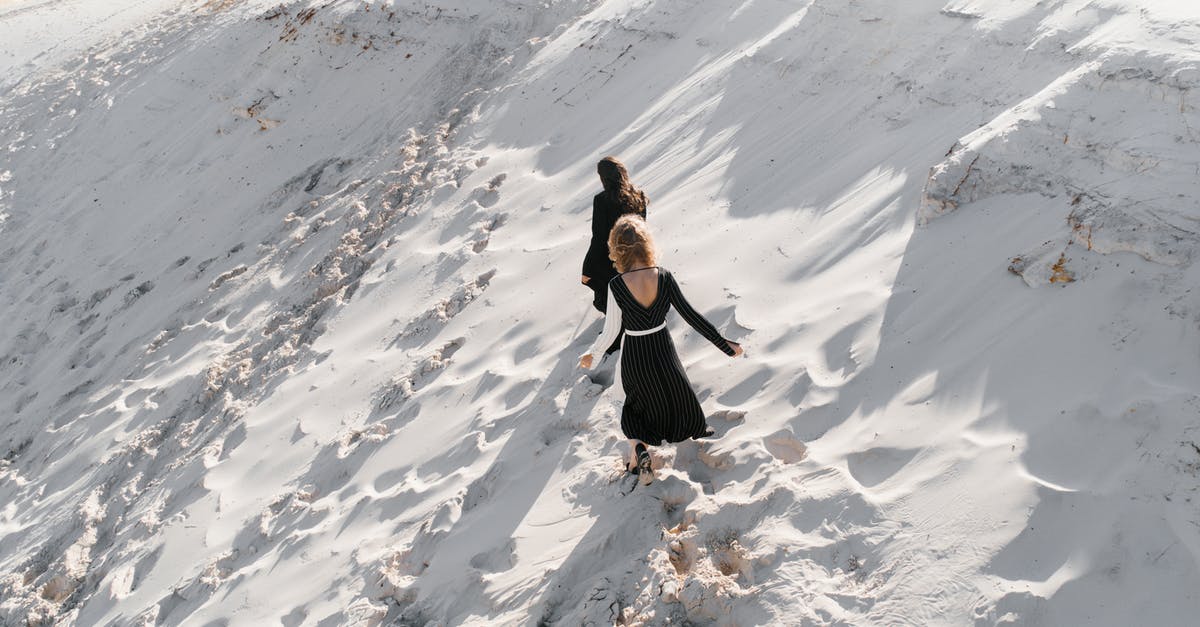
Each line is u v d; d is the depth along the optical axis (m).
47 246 13.30
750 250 5.54
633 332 3.92
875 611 3.09
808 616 3.16
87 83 17.20
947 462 3.46
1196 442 3.00
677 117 7.92
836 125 6.38
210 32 16.17
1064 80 4.66
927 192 4.73
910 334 4.16
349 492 5.38
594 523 4.05
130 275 11.78
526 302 6.41
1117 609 2.76
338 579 4.63
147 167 13.88
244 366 7.82
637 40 9.57
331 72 13.41
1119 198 3.88
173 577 5.48
